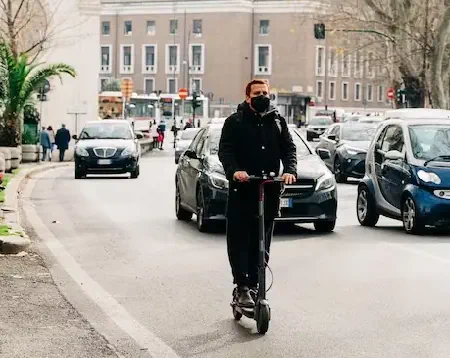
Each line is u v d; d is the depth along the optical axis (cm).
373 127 3106
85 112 5069
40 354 725
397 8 4753
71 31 5381
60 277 1098
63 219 1781
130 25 11919
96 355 725
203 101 8794
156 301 955
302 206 1504
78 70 5475
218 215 1531
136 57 11881
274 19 11169
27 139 4262
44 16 4494
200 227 1573
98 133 3266
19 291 998
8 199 1967
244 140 821
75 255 1288
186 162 1708
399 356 721
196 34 11488
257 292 836
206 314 890
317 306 925
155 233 1557
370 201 1653
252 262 846
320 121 6562
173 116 8381
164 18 11688
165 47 11694
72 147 5334
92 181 2998
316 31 4666
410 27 4803
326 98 11362
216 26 11350
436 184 1505
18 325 829
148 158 4984
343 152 2978
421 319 858
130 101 8462
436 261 1225
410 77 4909
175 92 11631
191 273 1138
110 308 916
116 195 2389
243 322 852
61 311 896
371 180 1662
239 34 11238
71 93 5481
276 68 11188
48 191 2534
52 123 5456
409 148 1572
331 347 754
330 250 1338
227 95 11312
